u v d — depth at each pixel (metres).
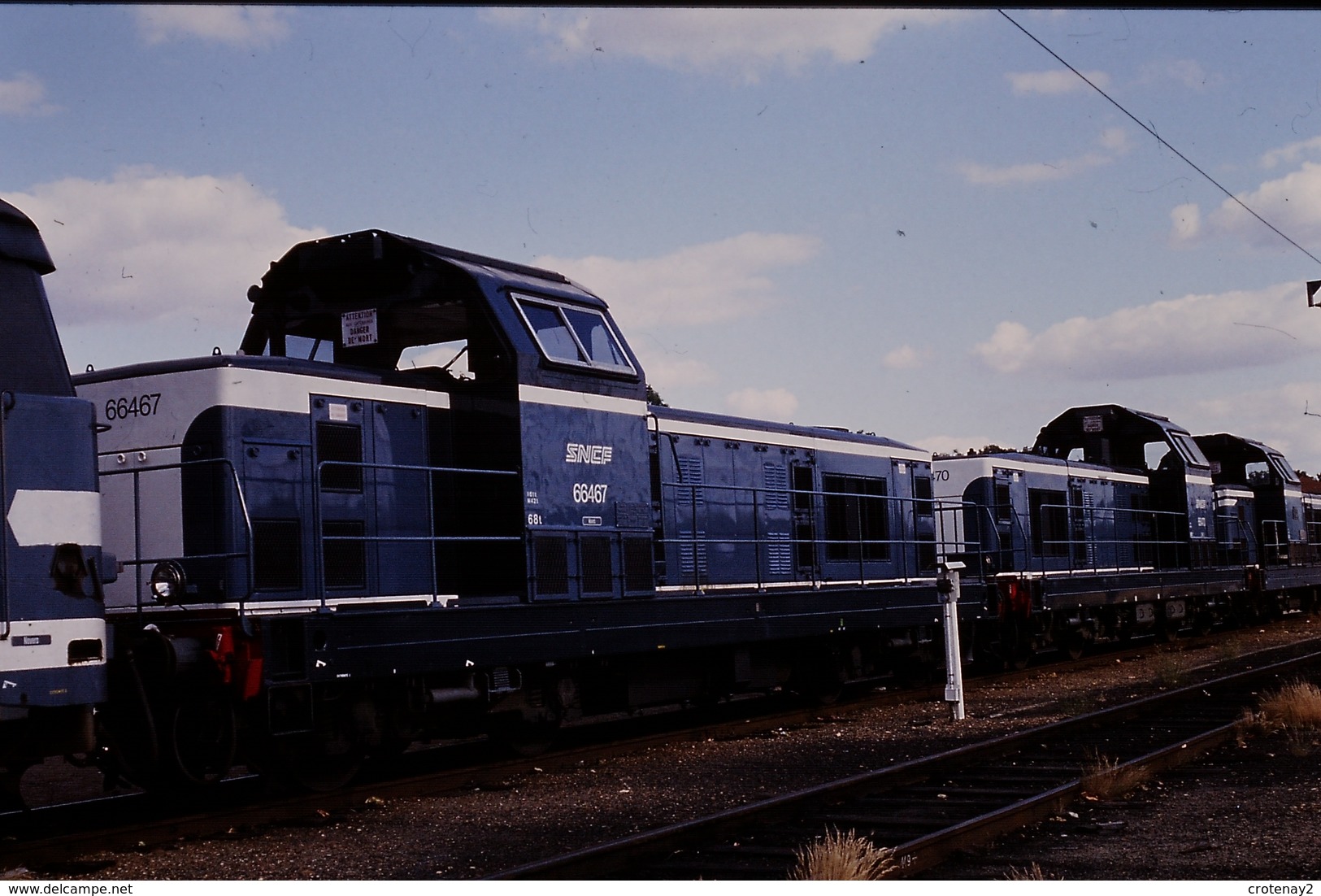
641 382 11.67
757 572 12.98
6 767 7.02
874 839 6.77
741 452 13.85
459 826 7.64
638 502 11.38
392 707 9.40
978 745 9.39
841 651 14.70
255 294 10.66
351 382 9.53
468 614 9.45
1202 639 24.34
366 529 9.50
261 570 8.68
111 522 9.03
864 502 15.85
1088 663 19.23
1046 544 19.94
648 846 6.38
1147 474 24.27
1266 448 29.48
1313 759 9.05
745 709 14.65
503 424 10.08
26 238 7.07
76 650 6.88
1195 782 8.46
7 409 6.71
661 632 11.36
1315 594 31.92
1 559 6.58
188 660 8.02
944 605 15.22
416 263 10.15
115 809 8.68
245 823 7.80
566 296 10.98
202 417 8.68
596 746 10.73
